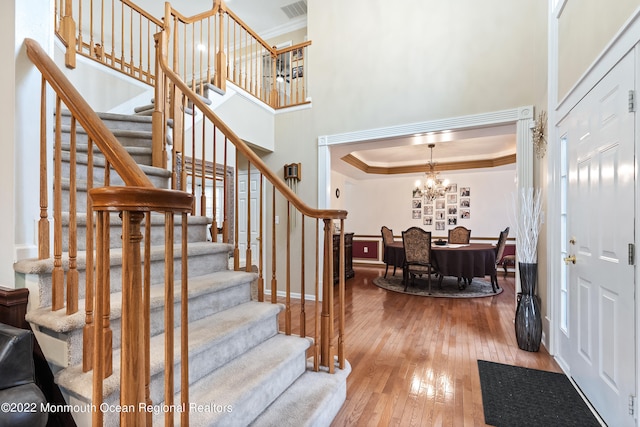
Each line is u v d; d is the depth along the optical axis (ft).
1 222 4.60
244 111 12.99
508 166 20.45
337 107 13.64
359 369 7.55
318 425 4.95
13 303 4.20
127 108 10.74
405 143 13.33
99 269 2.95
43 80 4.48
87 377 3.67
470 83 11.13
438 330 10.27
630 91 4.67
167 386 3.04
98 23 16.96
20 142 4.59
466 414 5.81
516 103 10.41
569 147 7.18
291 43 18.71
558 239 8.04
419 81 11.99
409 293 15.58
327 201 13.88
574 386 6.73
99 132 3.47
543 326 9.01
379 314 12.07
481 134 11.89
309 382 5.75
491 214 22.33
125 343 2.74
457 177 23.39
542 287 9.14
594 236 5.87
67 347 3.90
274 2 16.66
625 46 4.80
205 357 4.82
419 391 6.58
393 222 25.49
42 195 4.55
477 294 15.25
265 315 6.07
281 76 16.81
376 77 12.84
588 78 6.10
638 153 4.49
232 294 6.48
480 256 15.51
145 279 2.86
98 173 6.89
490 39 10.89
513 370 7.47
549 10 8.37
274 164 15.07
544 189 9.08
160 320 5.03
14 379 3.33
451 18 11.55
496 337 9.63
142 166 7.14
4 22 4.66
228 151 11.91
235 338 5.44
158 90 8.11
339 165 20.07
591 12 6.07
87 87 9.58
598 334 5.71
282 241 14.96
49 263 4.25
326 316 6.20
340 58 13.65
